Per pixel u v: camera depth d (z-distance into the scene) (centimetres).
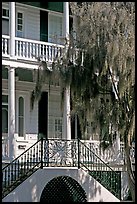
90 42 2333
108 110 2358
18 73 2984
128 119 2355
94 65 2317
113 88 2366
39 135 3183
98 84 2350
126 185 2856
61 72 2333
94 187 2561
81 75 2325
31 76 3077
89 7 2358
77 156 2658
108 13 2327
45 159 2542
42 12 3284
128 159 2422
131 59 2294
